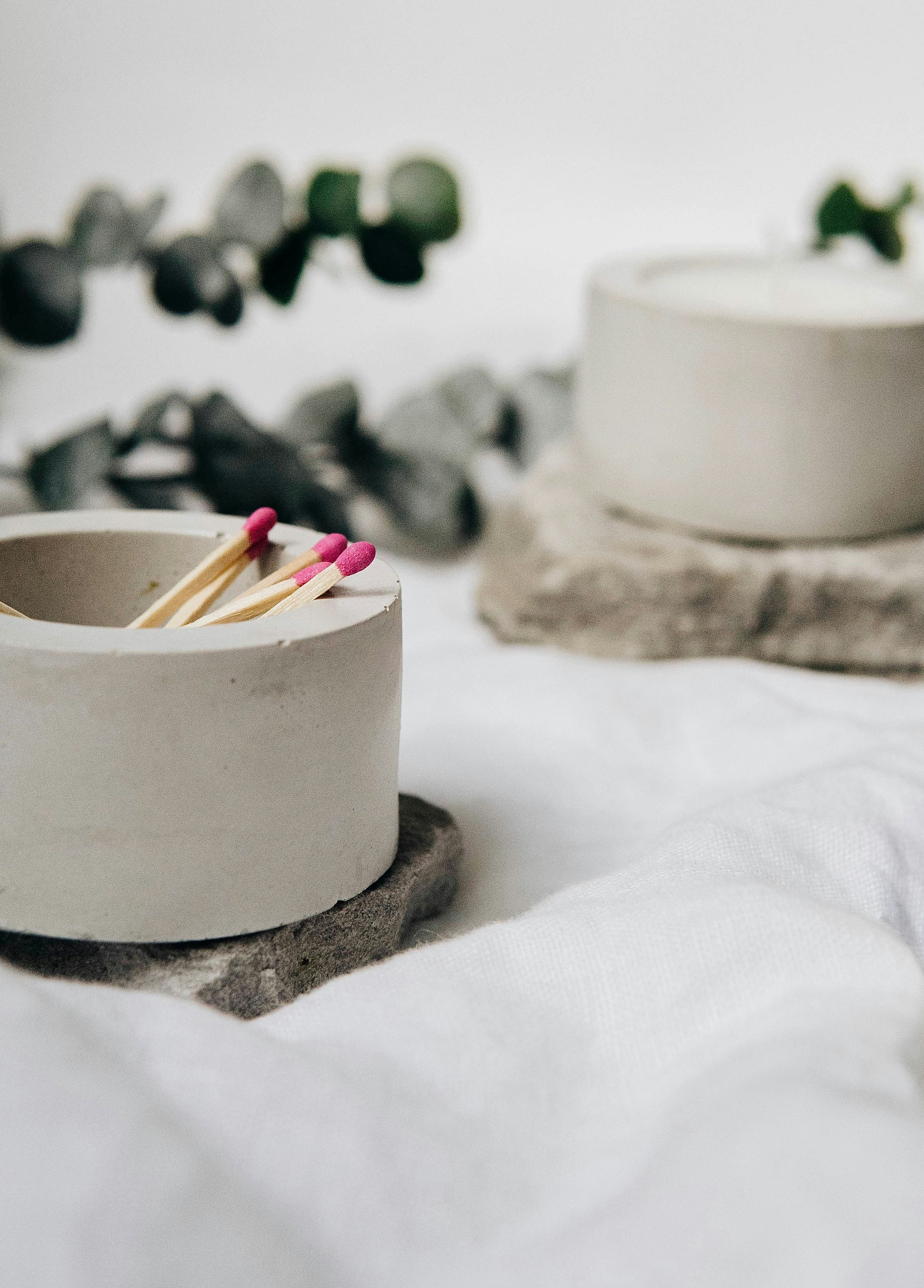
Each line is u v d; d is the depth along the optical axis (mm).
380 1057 521
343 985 567
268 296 1433
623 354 1098
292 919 619
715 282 1257
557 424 1503
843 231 1449
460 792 887
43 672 543
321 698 585
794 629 1105
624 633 1111
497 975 565
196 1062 492
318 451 1445
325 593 632
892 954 542
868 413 1045
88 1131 427
